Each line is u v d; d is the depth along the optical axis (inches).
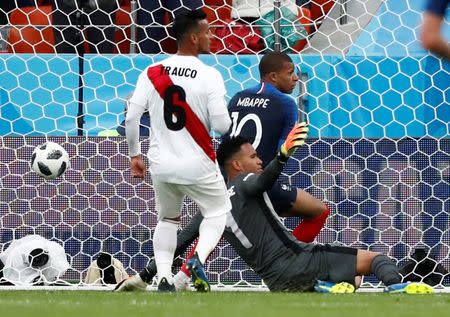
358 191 1250.0
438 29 597.6
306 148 1250.0
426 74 1333.7
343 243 1251.8
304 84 1337.4
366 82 1338.6
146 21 1489.9
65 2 1448.1
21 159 1248.2
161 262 979.9
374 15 1422.2
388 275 980.6
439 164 1251.8
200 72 962.1
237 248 1017.5
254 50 1460.4
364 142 1251.2
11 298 855.7
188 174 953.5
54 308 711.7
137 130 987.3
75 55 1362.0
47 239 1248.8
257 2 1477.6
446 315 664.4
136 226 1250.6
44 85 1358.3
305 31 1461.6
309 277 993.5
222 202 976.3
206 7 1513.3
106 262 1210.0
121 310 690.8
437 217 1250.0
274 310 693.3
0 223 1248.2
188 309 699.4
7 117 1355.8
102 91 1359.5
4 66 1358.3
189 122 957.2
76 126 1352.1
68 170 1248.8
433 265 1227.9
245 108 1112.2
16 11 1577.3
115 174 1249.4
